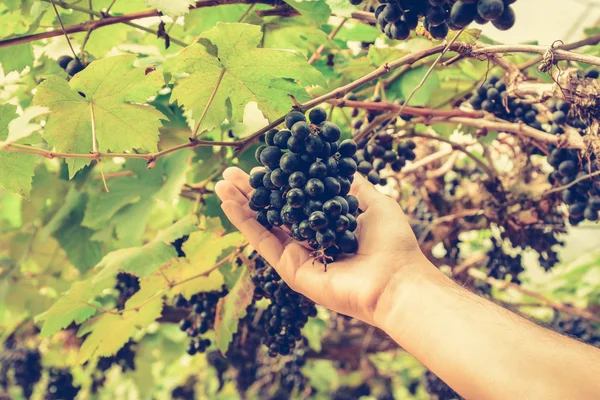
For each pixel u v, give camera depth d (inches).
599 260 41.9
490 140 27.4
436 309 15.4
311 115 16.8
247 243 23.1
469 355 13.9
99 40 25.5
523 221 26.7
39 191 32.6
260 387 42.6
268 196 17.2
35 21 22.8
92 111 18.2
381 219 18.1
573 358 12.9
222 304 23.9
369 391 48.3
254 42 16.6
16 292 35.3
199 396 51.5
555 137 22.1
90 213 27.9
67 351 42.5
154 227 35.8
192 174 29.0
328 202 15.8
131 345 32.8
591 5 31.7
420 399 54.1
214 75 17.7
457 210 32.6
